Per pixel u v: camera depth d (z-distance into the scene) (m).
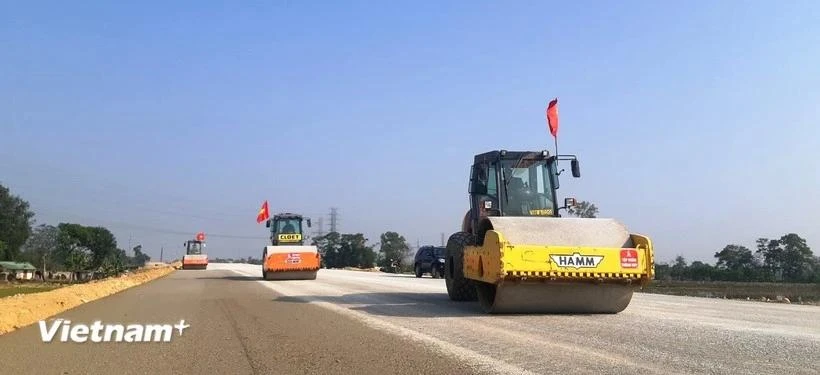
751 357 6.89
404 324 9.93
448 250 14.38
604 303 10.86
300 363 7.06
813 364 6.52
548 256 10.18
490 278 10.53
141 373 6.69
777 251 48.56
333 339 8.63
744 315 11.13
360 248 87.31
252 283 24.12
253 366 6.96
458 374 6.24
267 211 40.44
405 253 86.56
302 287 20.70
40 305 12.37
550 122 13.48
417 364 6.78
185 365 7.07
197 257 57.19
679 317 10.66
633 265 10.38
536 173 13.27
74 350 8.10
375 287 20.39
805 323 9.88
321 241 88.31
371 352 7.57
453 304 13.41
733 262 49.81
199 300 15.43
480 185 13.52
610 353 7.17
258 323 10.53
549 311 11.06
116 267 49.62
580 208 13.45
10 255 80.50
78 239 91.75
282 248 26.97
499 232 10.46
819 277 44.62
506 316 10.84
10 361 7.36
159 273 38.09
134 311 12.71
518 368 6.42
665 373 6.12
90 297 16.30
